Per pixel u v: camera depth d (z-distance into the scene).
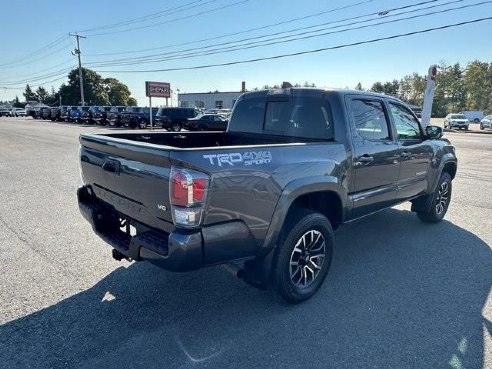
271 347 2.70
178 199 2.43
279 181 2.91
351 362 2.55
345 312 3.18
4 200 6.70
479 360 2.58
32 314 3.08
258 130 4.47
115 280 3.70
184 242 2.45
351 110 3.77
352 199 3.78
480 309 3.24
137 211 2.92
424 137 5.11
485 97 86.31
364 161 3.83
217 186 2.53
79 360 2.53
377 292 3.53
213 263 2.67
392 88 99.62
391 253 4.50
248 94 4.61
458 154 15.31
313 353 2.64
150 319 3.04
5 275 3.75
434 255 4.45
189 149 2.45
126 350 2.64
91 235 4.92
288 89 4.09
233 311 3.18
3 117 61.94
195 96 71.44
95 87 91.25
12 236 4.85
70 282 3.64
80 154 3.67
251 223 2.76
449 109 90.25
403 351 2.67
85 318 3.03
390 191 4.39
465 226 5.57
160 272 3.88
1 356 2.55
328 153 3.42
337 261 4.26
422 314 3.15
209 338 2.80
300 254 3.28
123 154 2.91
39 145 16.48
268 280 3.11
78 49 50.09
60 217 5.69
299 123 3.96
